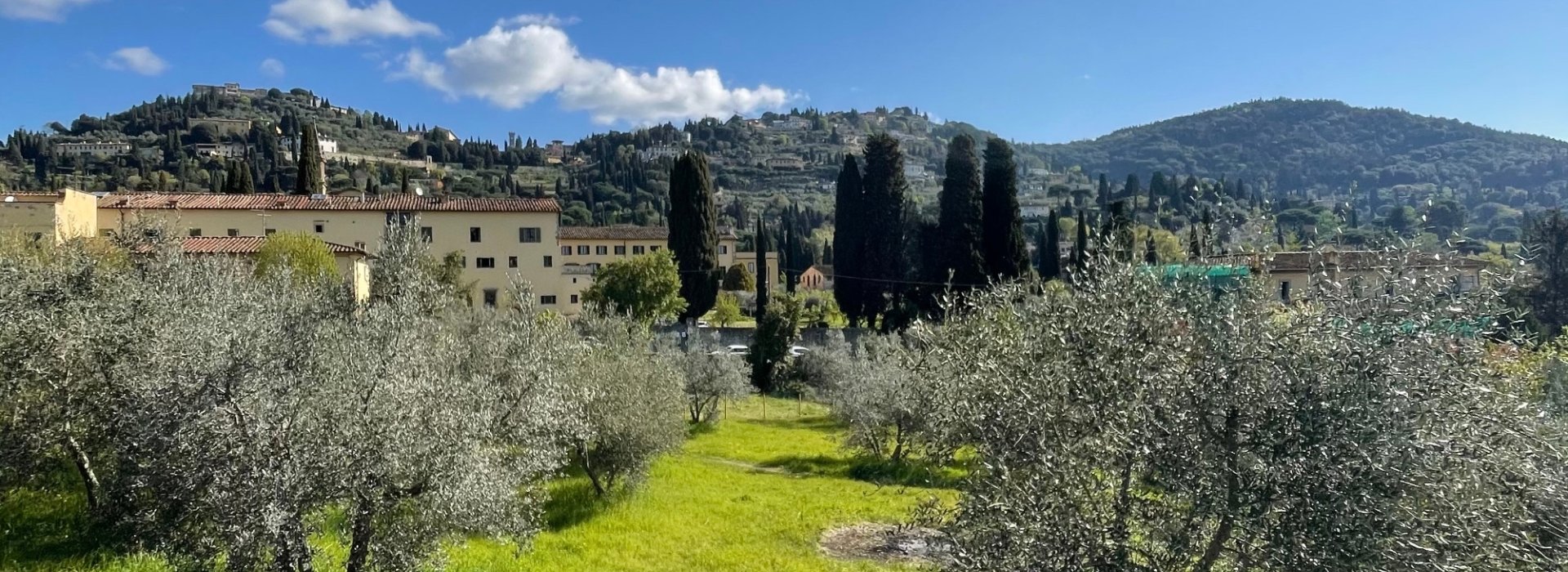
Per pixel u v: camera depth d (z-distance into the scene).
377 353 8.34
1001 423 5.55
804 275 99.38
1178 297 5.59
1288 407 4.78
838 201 53.44
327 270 27.03
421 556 8.24
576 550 13.06
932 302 46.94
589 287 54.03
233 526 6.54
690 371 29.41
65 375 9.45
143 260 13.95
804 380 40.34
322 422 7.19
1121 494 5.11
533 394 10.61
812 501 17.22
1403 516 4.60
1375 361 4.78
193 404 7.06
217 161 124.31
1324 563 4.50
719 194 189.62
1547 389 6.99
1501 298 5.09
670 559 12.84
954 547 5.54
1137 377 5.21
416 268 12.52
